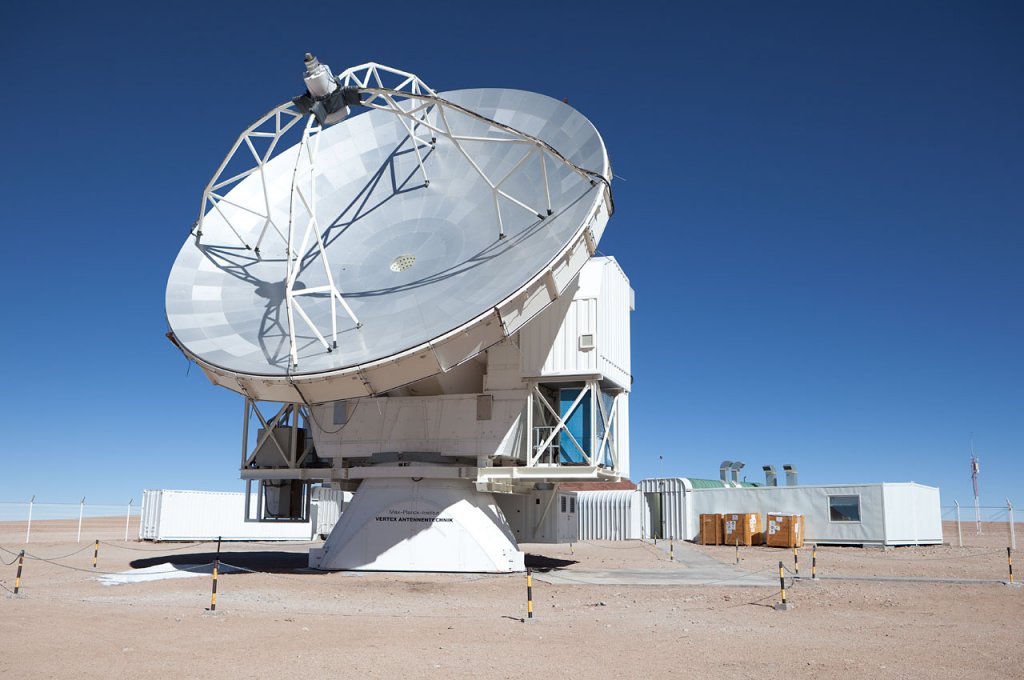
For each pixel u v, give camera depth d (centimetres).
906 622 2302
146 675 1520
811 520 6166
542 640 1972
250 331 3512
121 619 2197
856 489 5978
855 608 2581
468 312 3095
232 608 2498
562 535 5247
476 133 4056
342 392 3138
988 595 2872
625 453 4169
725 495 6694
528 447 3691
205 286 3741
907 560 4612
